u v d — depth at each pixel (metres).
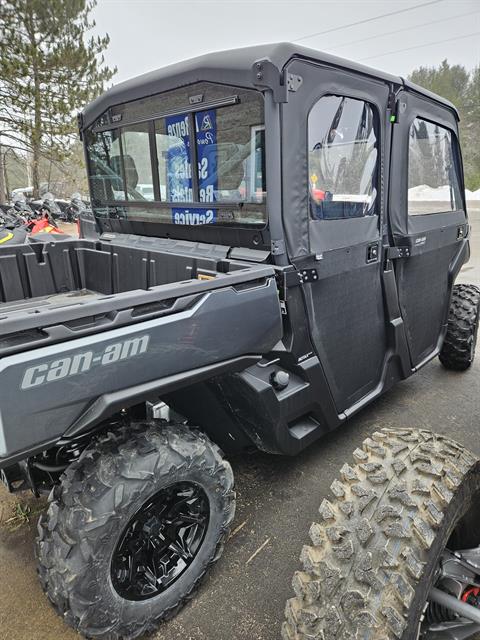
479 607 1.43
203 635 1.70
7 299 2.80
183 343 1.53
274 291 1.85
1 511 2.32
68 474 1.52
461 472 1.40
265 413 1.97
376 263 2.56
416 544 1.23
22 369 1.18
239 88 1.89
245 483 2.52
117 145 2.69
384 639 1.10
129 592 1.57
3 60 12.98
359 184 2.35
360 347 2.57
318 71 1.96
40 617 1.78
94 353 1.31
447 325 3.72
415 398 3.53
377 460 1.50
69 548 1.41
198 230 2.33
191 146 2.20
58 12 14.10
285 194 1.94
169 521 1.67
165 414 1.87
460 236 3.56
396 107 2.46
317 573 1.27
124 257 2.71
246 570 1.98
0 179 17.53
